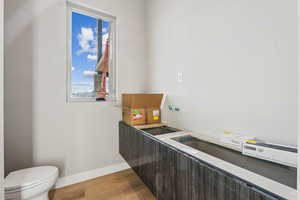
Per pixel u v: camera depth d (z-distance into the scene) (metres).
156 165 1.19
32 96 1.59
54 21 1.69
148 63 2.26
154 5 2.10
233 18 1.12
